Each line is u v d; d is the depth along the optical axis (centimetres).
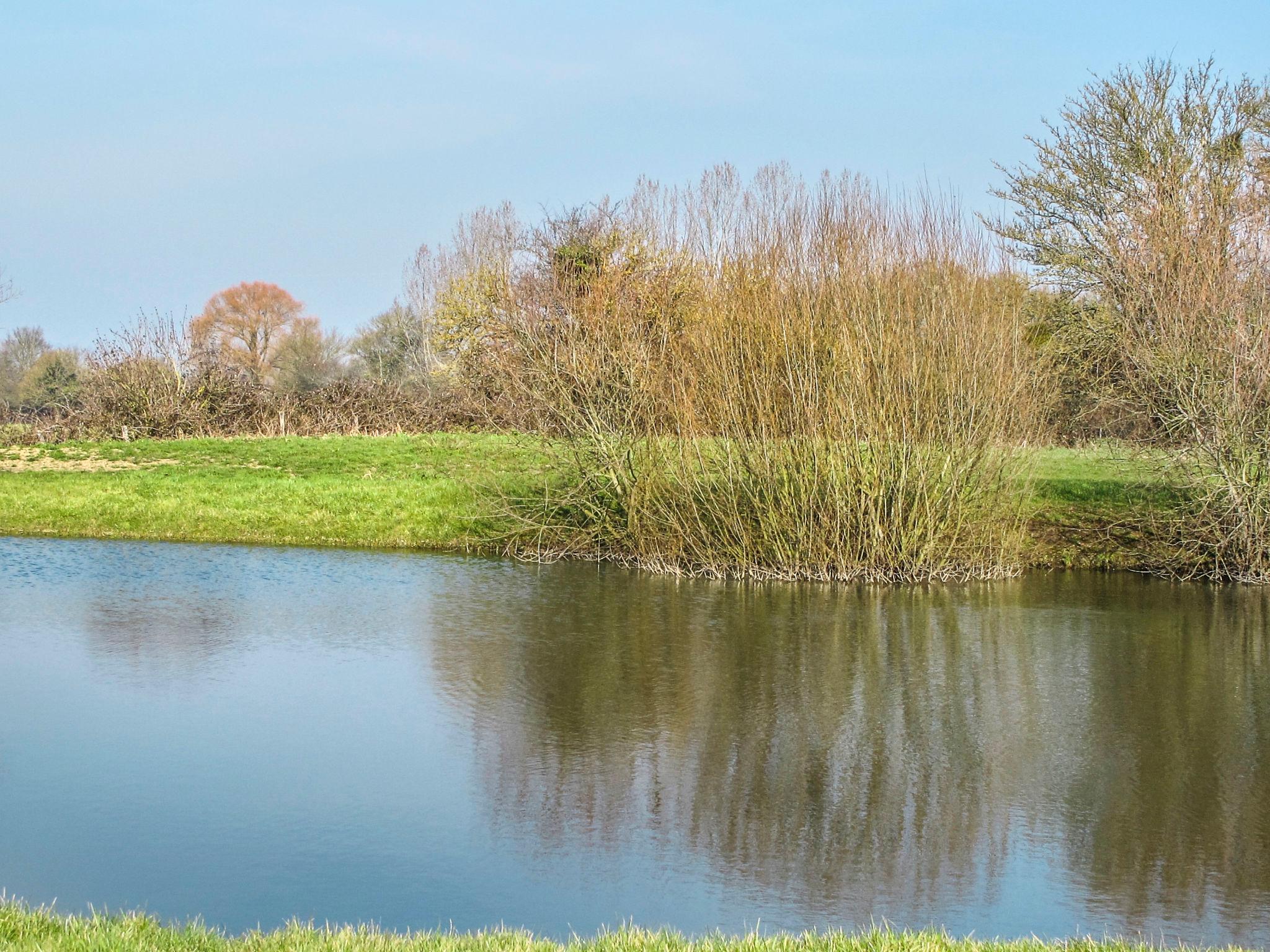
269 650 1548
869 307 2028
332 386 4428
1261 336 1939
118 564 2241
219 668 1452
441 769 1070
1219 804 979
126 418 4109
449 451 3500
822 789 1018
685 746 1138
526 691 1341
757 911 776
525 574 2166
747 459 2094
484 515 2520
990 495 2050
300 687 1356
